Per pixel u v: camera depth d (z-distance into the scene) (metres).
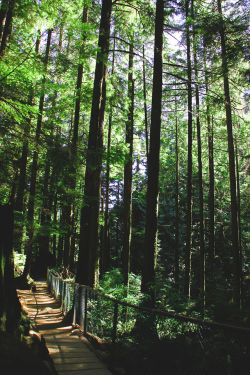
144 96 14.84
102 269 20.53
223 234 24.86
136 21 12.20
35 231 12.02
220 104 12.88
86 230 8.70
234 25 11.13
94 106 9.30
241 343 3.08
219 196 25.48
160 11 10.15
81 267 8.52
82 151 5.88
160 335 4.87
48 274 17.33
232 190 13.15
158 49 9.98
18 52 6.98
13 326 3.91
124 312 7.16
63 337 6.29
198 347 3.47
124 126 15.49
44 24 7.20
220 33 11.62
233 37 11.80
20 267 17.36
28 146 6.16
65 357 4.93
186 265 13.80
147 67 14.23
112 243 32.69
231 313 4.47
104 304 7.35
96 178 9.52
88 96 12.13
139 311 5.93
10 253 4.30
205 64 13.95
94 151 5.97
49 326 7.42
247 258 22.98
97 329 6.77
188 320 3.40
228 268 23.11
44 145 5.73
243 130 14.86
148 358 4.27
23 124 5.86
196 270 24.28
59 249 25.38
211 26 10.92
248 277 11.10
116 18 12.93
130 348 4.82
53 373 2.85
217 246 24.72
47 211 13.62
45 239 22.19
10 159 7.36
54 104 14.56
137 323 5.73
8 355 2.55
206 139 18.31
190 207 14.26
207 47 12.25
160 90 9.79
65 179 6.12
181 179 26.67
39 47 13.86
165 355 3.97
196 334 3.74
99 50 8.05
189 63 14.06
